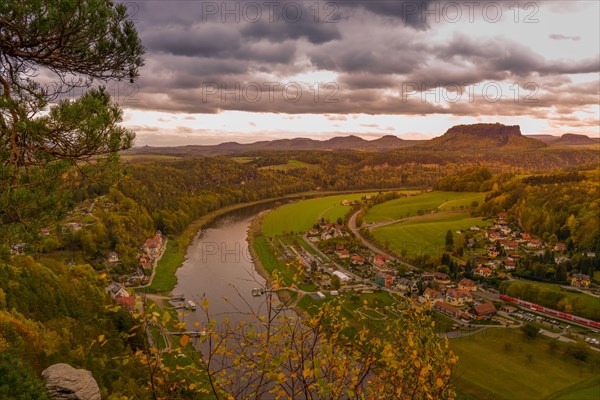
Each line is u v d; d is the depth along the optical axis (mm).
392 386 9625
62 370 18562
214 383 8742
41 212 14109
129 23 15227
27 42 13453
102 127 13281
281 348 9117
